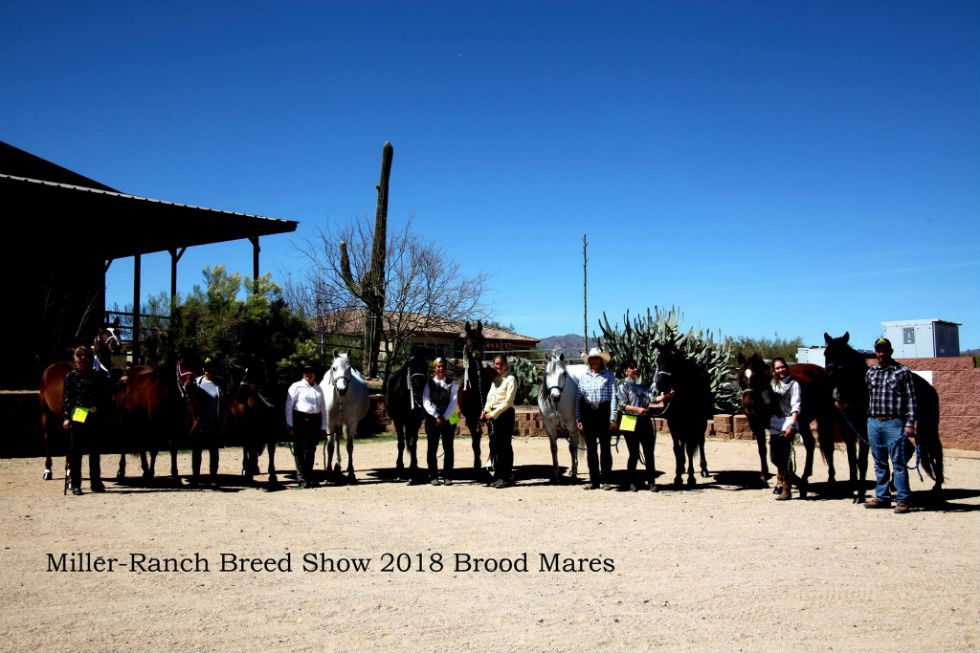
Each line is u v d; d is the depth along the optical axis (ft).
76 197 58.75
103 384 35.01
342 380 35.99
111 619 17.06
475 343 37.06
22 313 68.28
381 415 67.41
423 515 29.37
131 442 53.62
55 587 19.57
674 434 35.73
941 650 15.10
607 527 26.96
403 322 108.27
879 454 30.17
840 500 32.40
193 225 69.21
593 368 35.50
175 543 24.49
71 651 15.12
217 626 16.57
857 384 31.53
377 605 18.04
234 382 36.70
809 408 33.22
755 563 21.71
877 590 18.97
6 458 47.42
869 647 15.24
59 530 26.50
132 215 65.16
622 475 40.98
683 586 19.45
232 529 26.68
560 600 18.37
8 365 65.41
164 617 17.20
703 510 30.32
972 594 18.62
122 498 33.42
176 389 35.96
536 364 85.15
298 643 15.56
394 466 45.83
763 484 36.55
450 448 37.70
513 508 30.86
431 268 106.11
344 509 30.68
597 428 35.58
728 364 62.95
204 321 59.36
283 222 69.72
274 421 36.50
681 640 15.65
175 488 36.47
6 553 23.13
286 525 27.37
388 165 88.63
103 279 78.48
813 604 17.93
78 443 34.30
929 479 37.50
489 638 15.80
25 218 65.72
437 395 37.27
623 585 19.60
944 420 50.39
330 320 114.21
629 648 15.25
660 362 35.47
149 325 72.79
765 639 15.69
